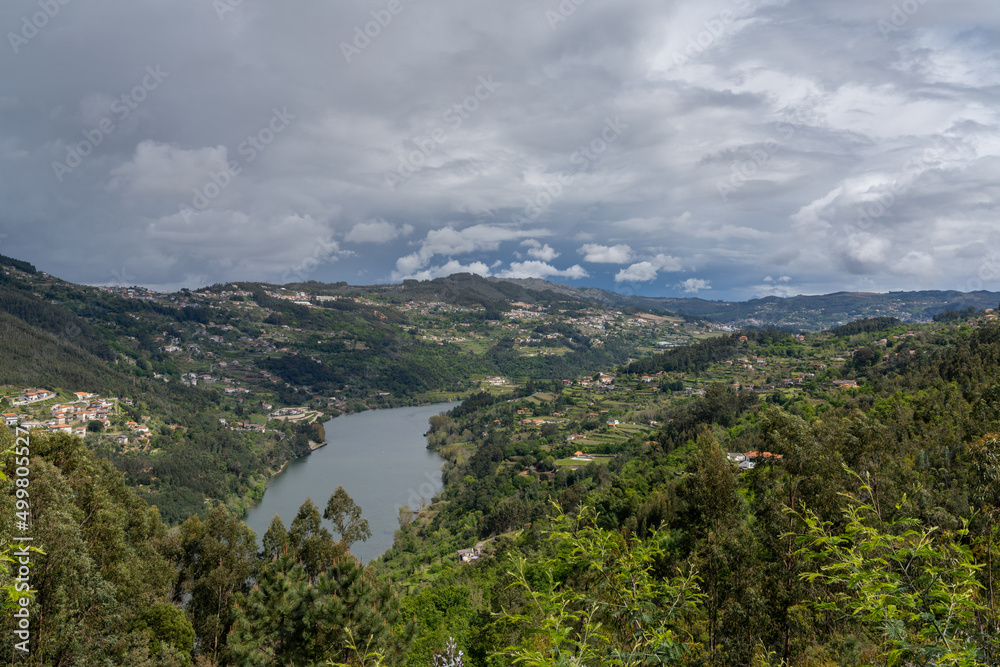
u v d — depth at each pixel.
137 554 26.19
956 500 17.03
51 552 16.89
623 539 4.93
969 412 36.22
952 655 2.93
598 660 3.97
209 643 26.73
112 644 19.70
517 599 23.88
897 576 3.46
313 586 21.33
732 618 12.71
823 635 12.04
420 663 27.02
